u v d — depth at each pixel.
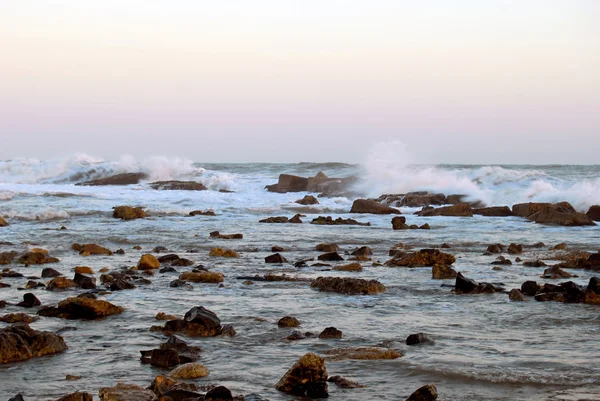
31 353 6.96
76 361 6.80
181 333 8.06
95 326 8.47
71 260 15.48
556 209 27.98
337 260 15.73
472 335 7.99
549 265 14.85
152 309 9.60
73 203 31.38
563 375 6.21
